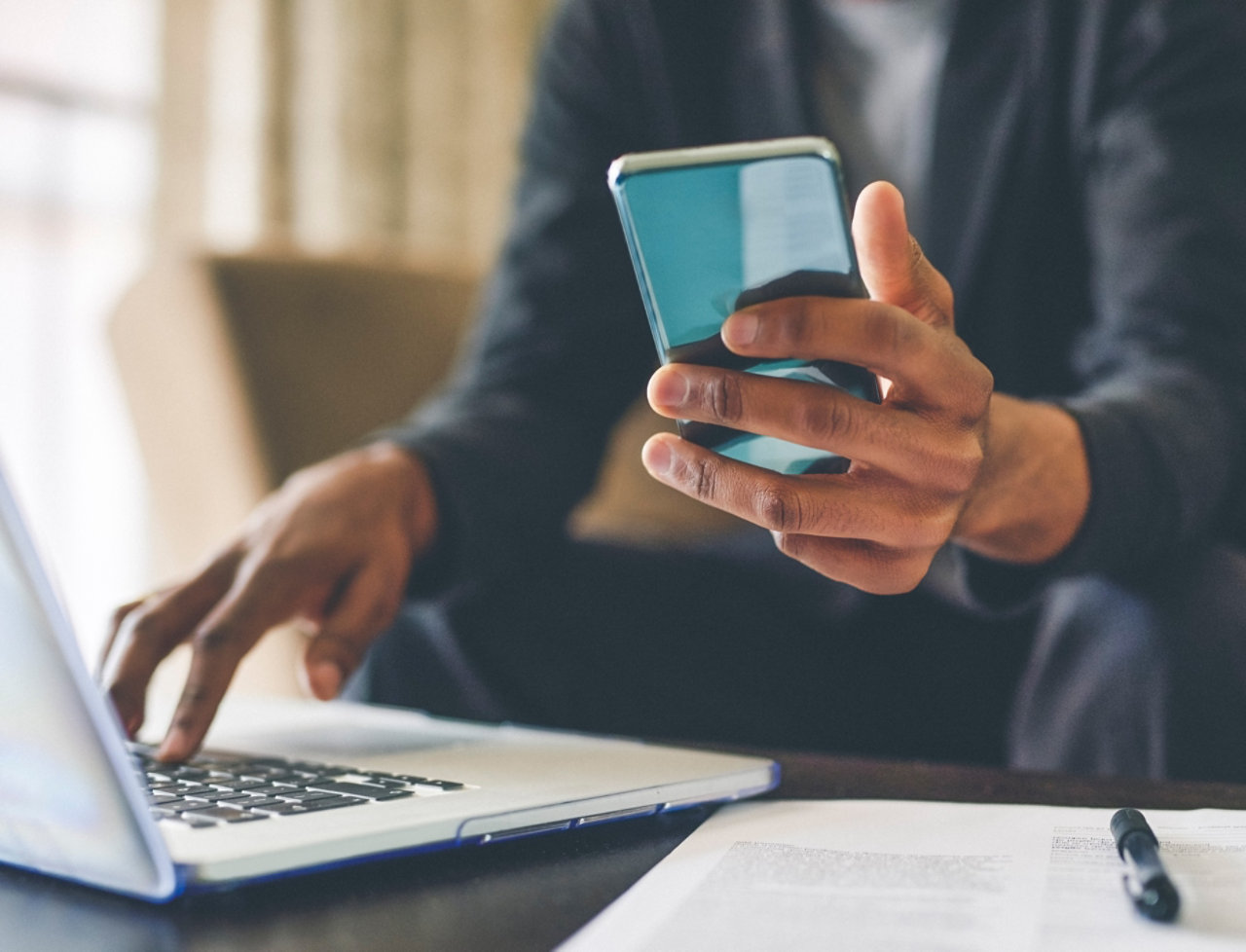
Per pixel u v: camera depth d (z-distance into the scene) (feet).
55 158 7.59
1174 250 2.35
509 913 1.04
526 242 3.41
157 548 7.76
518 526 2.73
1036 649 2.37
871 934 0.95
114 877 1.03
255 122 7.59
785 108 3.14
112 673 1.64
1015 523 1.79
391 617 2.18
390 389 5.05
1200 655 1.90
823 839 1.30
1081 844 1.26
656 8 3.25
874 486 1.40
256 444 4.58
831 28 3.30
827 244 1.22
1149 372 2.21
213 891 1.02
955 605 2.79
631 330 3.41
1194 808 1.52
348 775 1.42
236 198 7.58
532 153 3.59
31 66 7.47
